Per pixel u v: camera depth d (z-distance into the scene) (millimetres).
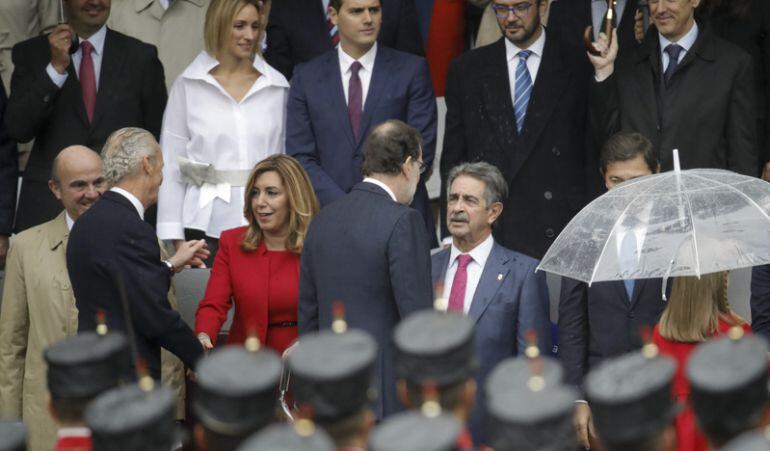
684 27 27953
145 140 21938
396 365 12766
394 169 21859
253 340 12961
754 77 28906
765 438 10352
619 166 24781
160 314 21344
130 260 21219
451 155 29812
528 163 29219
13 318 24969
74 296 23516
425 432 10422
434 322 12812
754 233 21344
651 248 21594
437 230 33375
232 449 12602
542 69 29328
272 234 24781
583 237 22406
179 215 28875
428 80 29312
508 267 23828
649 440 12133
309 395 12039
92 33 30062
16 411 24984
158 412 12250
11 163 30594
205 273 26250
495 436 11250
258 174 24703
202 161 28984
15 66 30109
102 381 14570
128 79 30062
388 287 21344
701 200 21984
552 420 11078
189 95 29156
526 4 28953
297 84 29234
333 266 21547
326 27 31422
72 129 29781
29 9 32938
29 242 24984
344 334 12578
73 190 24391
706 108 27828
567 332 24000
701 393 12461
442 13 32969
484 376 23328
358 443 12148
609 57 28375
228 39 29000
